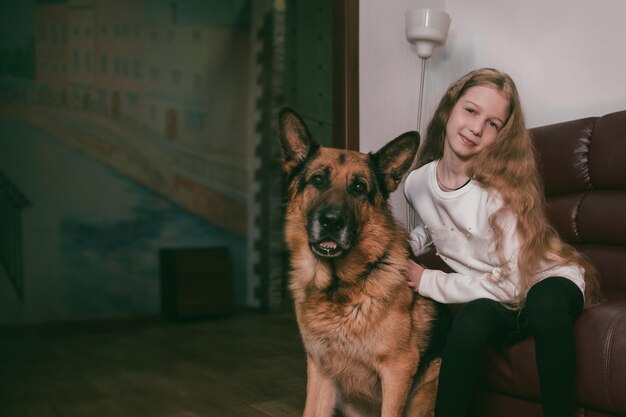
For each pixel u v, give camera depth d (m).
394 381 1.55
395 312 1.55
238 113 5.27
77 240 4.52
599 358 1.35
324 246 1.52
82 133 4.54
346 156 1.69
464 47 2.92
